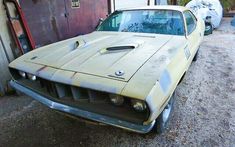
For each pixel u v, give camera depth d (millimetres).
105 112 1747
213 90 3381
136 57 2055
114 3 6523
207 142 2236
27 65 2199
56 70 1959
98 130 2473
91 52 2232
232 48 5688
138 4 7793
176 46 2441
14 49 3521
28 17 3861
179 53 2330
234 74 3986
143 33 2936
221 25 8875
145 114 1626
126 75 1734
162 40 2613
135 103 1588
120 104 1705
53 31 4457
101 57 2098
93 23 5754
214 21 7727
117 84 1651
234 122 2559
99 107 1795
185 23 2996
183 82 3680
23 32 3639
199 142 2238
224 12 10727
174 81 1946
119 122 1685
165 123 2340
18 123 2635
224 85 3549
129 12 3342
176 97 3172
